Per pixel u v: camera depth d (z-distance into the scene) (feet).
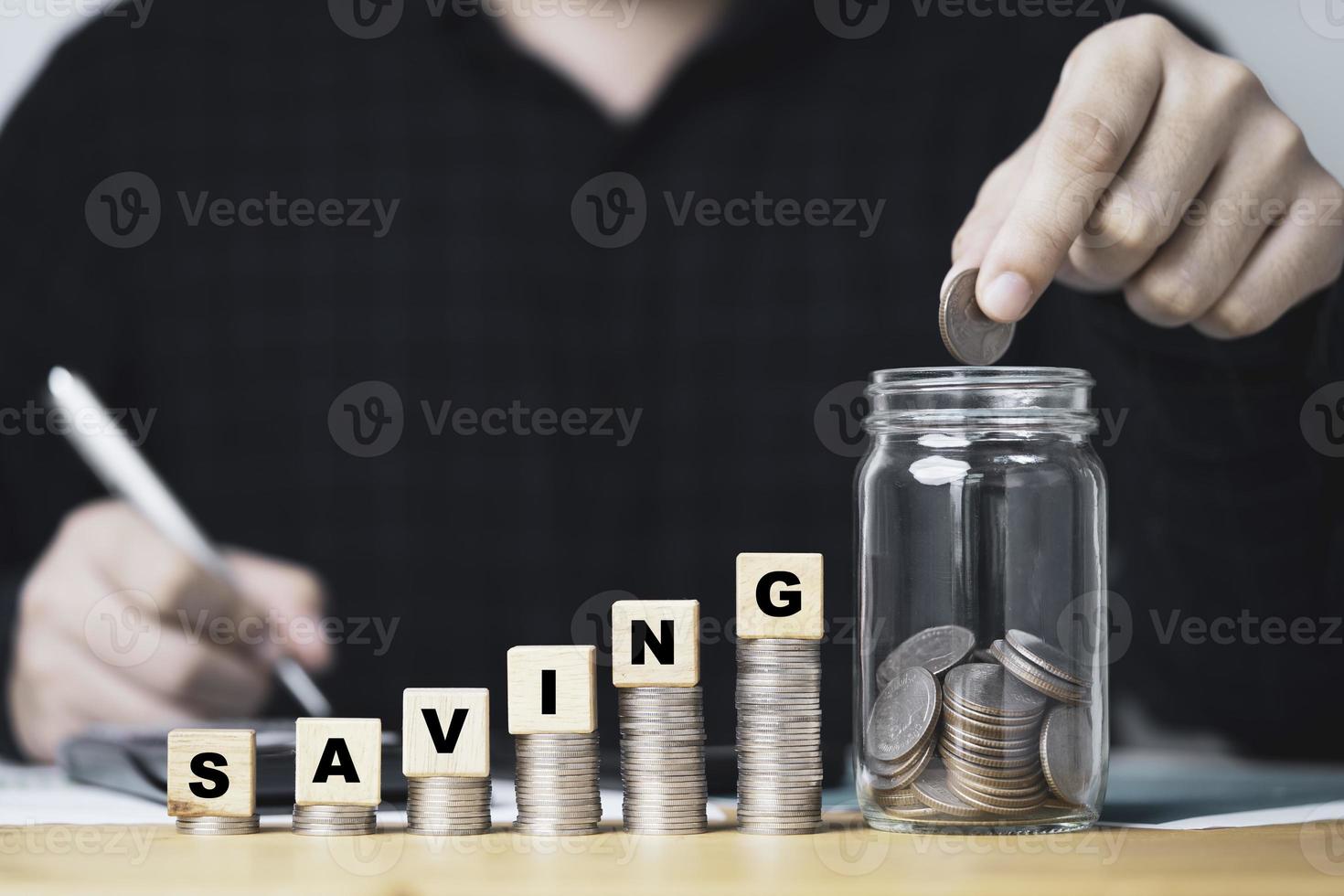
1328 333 4.57
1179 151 3.43
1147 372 4.91
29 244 7.30
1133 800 3.36
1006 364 6.61
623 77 7.09
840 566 6.75
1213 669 5.86
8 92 7.66
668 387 6.96
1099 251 3.47
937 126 7.13
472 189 7.16
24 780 3.91
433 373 7.06
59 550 5.48
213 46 7.54
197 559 4.95
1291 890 2.20
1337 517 5.26
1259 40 7.09
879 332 6.89
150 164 7.41
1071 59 3.69
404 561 6.94
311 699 5.50
